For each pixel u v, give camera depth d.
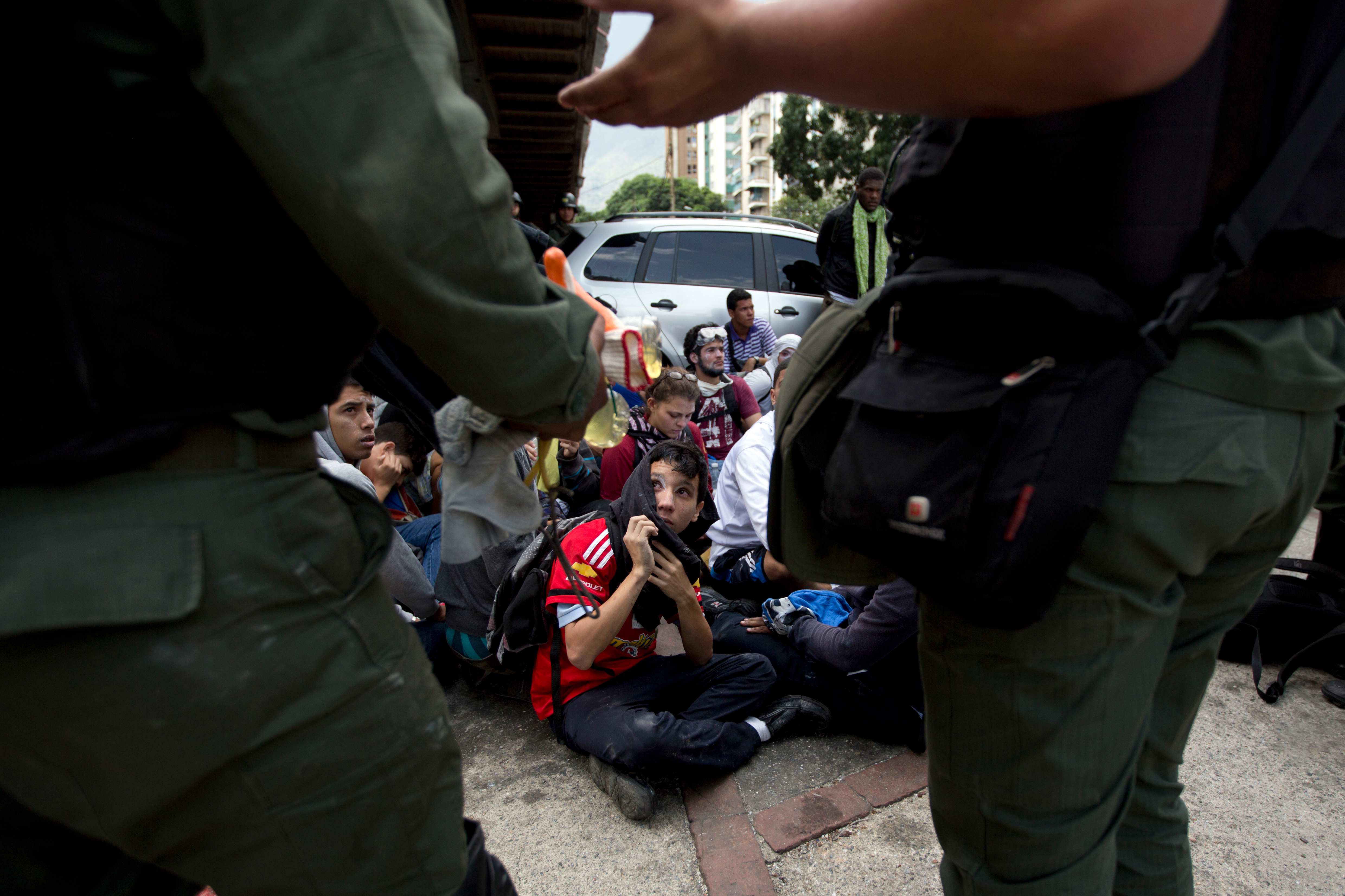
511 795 1.95
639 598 2.08
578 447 2.62
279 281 0.64
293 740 0.64
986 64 0.58
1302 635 2.32
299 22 0.55
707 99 0.75
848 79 0.65
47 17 0.51
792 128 22.75
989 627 0.73
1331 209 0.67
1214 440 0.70
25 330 0.54
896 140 21.78
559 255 1.07
